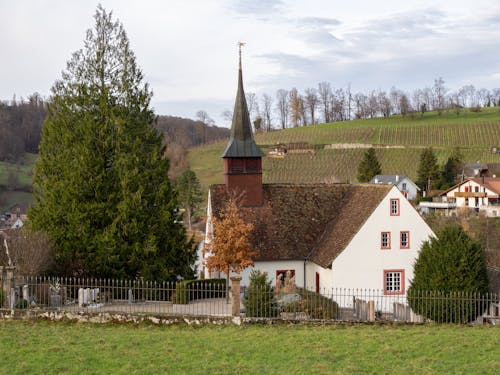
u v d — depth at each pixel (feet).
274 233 149.79
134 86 145.59
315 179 401.08
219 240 132.16
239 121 157.38
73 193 134.72
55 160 140.56
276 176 409.49
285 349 70.90
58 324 87.66
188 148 554.87
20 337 75.87
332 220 153.99
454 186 358.02
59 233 134.00
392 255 136.36
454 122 539.29
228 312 104.78
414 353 69.56
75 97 141.08
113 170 140.05
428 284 104.88
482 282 104.94
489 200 346.95
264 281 97.66
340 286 133.80
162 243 141.59
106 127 139.13
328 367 63.46
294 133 563.48
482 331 84.38
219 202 154.92
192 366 63.46
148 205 141.69
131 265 136.36
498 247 238.89
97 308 101.45
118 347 71.15
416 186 373.40
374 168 387.34
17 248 119.34
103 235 133.08
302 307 105.09
